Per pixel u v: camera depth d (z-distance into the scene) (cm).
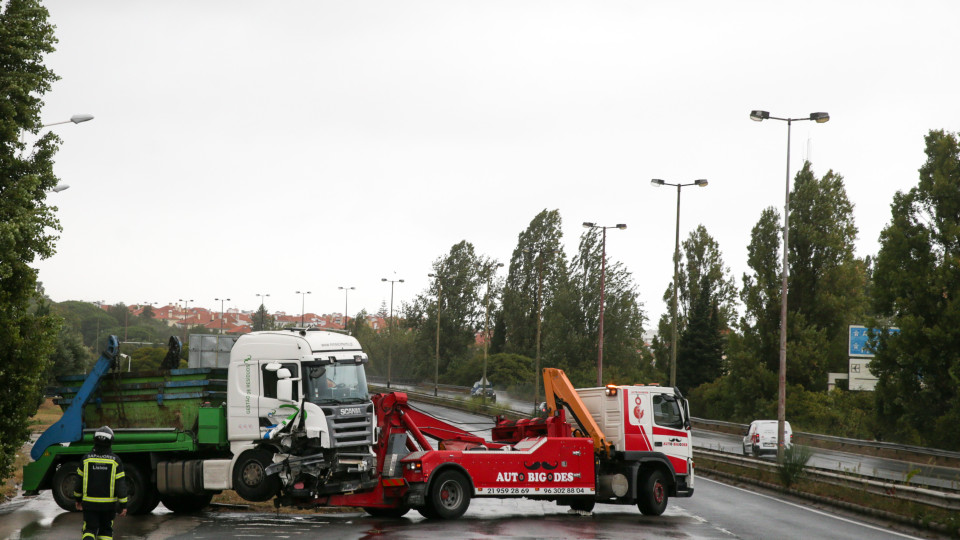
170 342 2106
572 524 1938
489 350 11038
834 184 6372
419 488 1959
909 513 2105
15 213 2233
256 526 1820
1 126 2255
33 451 2052
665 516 2159
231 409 1984
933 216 4750
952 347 4522
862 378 5028
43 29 2412
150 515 2025
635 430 2205
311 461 1930
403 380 11450
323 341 1991
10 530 1689
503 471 2039
